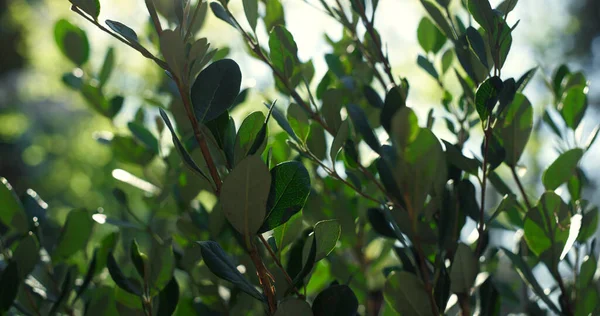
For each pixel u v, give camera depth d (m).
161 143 1.03
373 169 0.94
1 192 0.89
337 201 0.96
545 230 0.79
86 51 1.10
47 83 5.84
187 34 0.72
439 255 0.77
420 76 4.22
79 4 0.72
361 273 0.97
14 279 0.82
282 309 0.69
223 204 0.67
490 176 0.87
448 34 0.86
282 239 0.75
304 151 0.82
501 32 0.76
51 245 0.96
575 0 6.84
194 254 0.91
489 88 0.74
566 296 0.81
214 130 0.74
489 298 0.83
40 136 6.01
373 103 0.93
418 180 0.66
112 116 1.10
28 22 6.42
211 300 0.90
